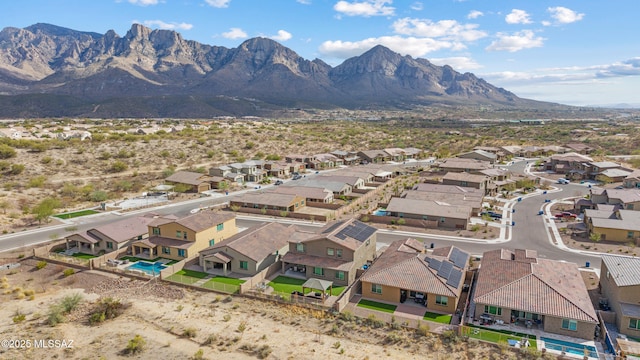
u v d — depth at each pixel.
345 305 45.59
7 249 64.12
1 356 35.94
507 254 52.00
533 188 109.19
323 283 46.75
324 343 38.28
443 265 49.34
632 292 40.72
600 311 41.94
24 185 97.75
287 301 46.53
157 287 51.16
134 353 36.59
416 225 77.88
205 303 47.00
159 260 60.16
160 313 44.56
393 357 35.88
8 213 81.12
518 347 36.78
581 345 37.59
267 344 38.03
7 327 41.56
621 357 34.78
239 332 40.31
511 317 41.50
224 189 109.44
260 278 52.41
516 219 81.31
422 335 39.41
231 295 48.72
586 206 86.38
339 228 58.06
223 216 68.31
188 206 92.38
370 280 47.09
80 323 42.75
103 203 88.62
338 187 101.38
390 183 115.31
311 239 54.66
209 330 40.69
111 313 44.22
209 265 57.31
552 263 48.81
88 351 37.03
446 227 76.69
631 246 64.69
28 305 46.84
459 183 104.12
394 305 45.72
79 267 57.09
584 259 60.09
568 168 131.25
